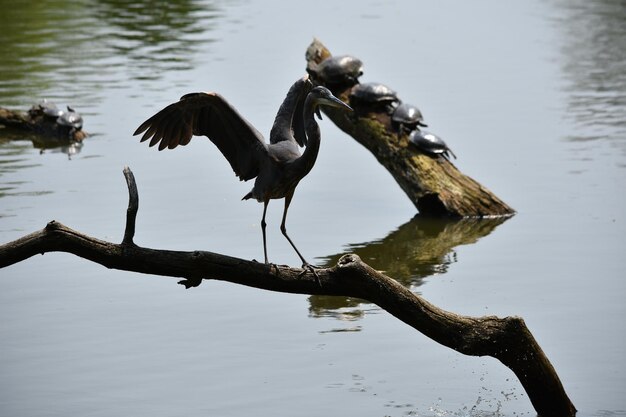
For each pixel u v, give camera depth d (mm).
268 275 8531
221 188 17344
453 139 19844
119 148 19859
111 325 11555
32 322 11594
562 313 11688
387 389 9922
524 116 21516
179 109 9023
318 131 9023
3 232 14477
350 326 11617
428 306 8883
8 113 21453
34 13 35094
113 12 35344
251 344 11039
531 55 27859
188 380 10078
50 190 16984
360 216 16109
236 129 9164
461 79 24922
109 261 8422
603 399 9633
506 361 9203
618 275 12930
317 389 9906
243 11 35406
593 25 32438
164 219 15484
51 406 9523
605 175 17500
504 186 17156
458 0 37812
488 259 13820
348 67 18031
